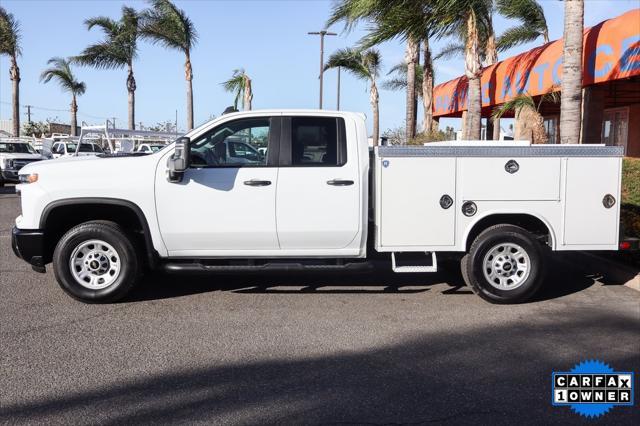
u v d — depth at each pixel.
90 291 6.70
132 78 32.88
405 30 12.69
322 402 4.34
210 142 6.73
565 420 4.13
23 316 6.33
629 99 18.44
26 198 6.61
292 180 6.66
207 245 6.75
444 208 6.79
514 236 6.79
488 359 5.20
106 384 4.62
